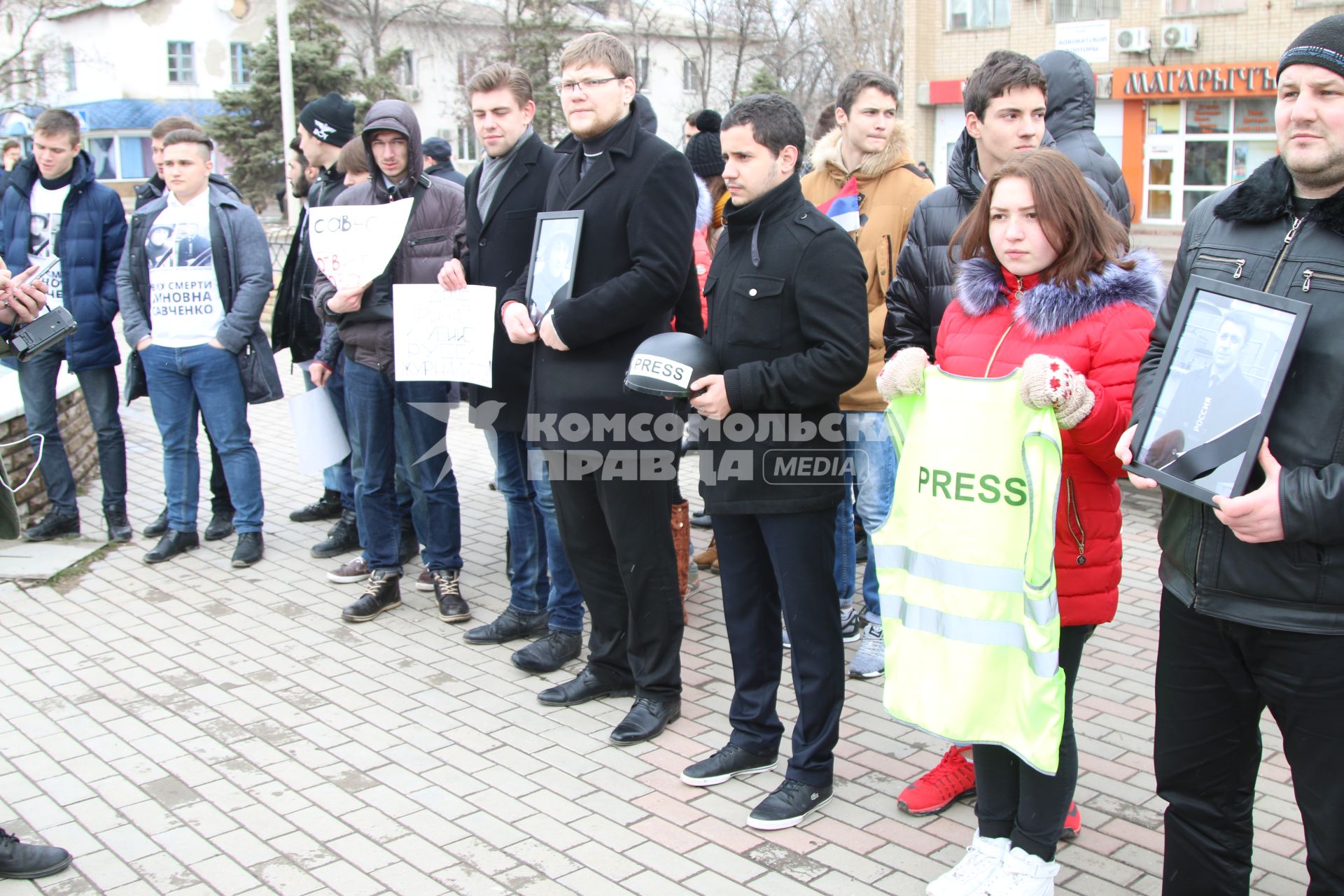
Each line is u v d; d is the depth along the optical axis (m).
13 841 3.41
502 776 4.01
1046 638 2.77
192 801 3.87
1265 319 2.38
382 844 3.58
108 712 4.58
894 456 4.86
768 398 3.52
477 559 6.45
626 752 4.18
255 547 6.37
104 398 6.61
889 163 4.83
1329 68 2.30
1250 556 2.48
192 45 46.84
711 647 5.15
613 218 4.12
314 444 5.99
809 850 3.49
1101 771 3.92
